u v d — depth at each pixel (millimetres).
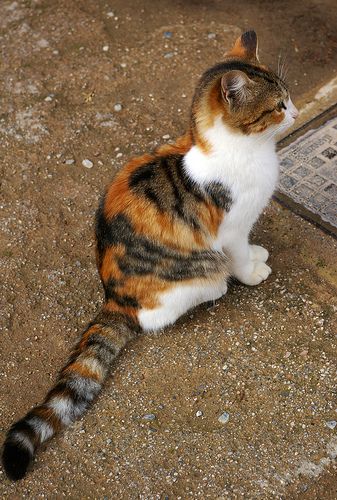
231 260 1229
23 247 1351
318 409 1130
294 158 1409
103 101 1557
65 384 1135
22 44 1672
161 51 1632
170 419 1144
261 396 1150
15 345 1238
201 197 1132
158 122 1511
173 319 1222
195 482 1086
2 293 1294
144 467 1104
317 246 1306
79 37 1676
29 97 1570
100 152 1473
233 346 1206
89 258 1331
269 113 1112
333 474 1076
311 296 1249
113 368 1199
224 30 1659
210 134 1107
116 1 1749
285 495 1063
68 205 1400
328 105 1494
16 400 1183
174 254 1158
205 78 1124
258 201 1167
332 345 1191
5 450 1076
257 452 1101
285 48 1612
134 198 1153
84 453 1122
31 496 1093
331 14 1672
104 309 1209
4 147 1493
